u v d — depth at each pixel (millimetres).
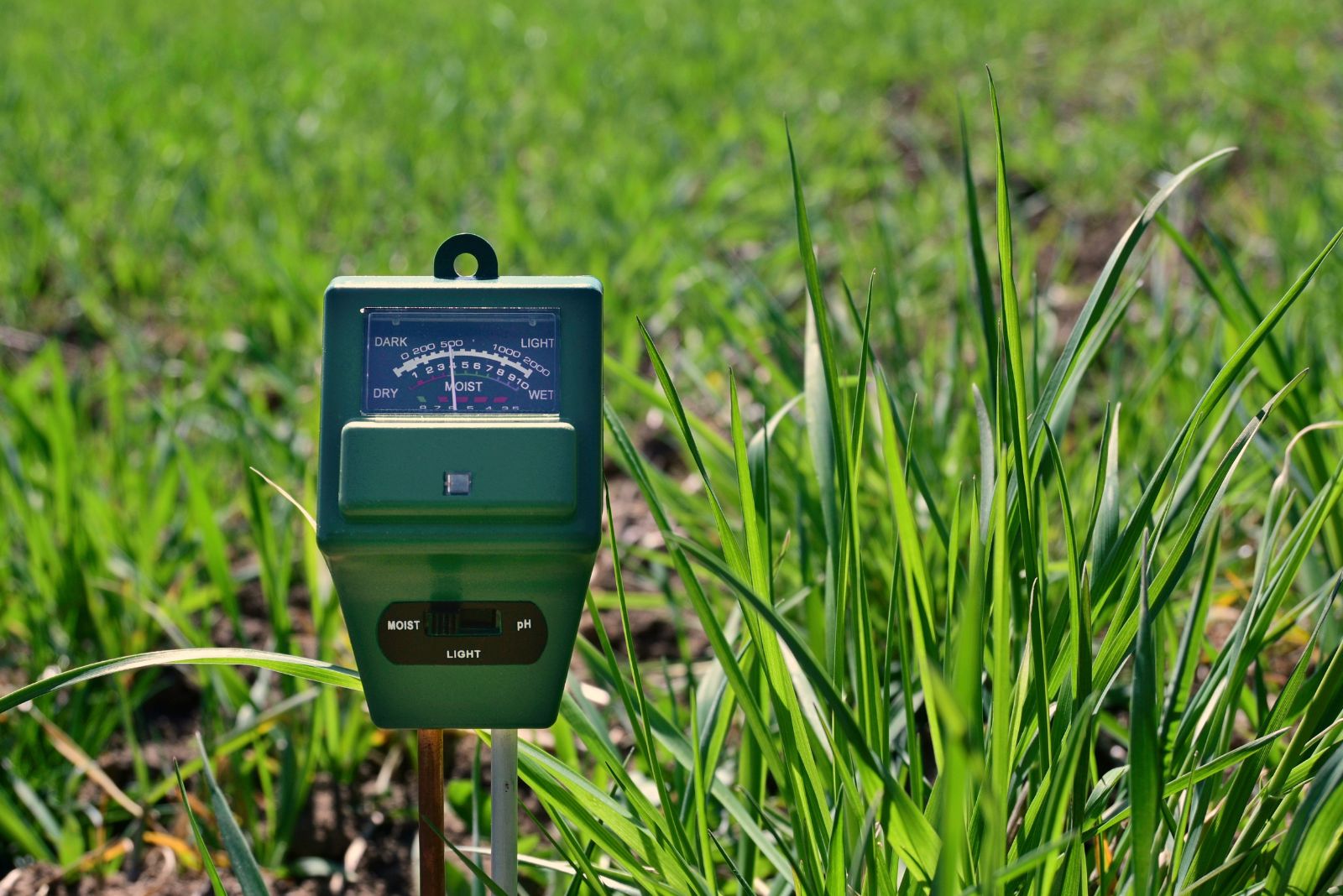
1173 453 639
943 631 777
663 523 660
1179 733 666
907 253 1798
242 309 1592
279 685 928
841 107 2674
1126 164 2213
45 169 2115
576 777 645
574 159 2264
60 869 814
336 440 612
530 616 621
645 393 816
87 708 909
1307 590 813
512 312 618
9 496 986
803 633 872
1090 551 665
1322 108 2256
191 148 2217
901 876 659
